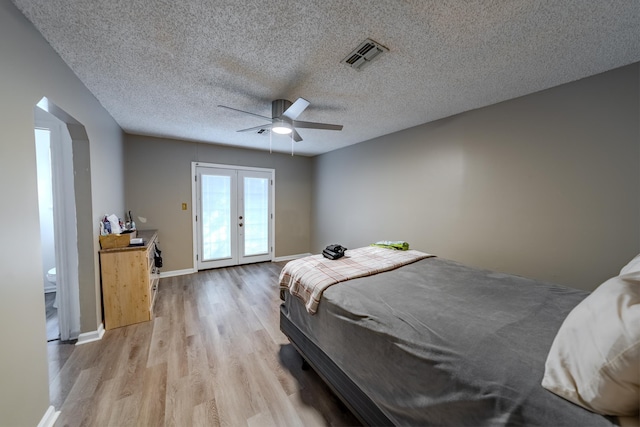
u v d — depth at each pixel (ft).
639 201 5.81
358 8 4.20
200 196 14.12
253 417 4.73
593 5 4.11
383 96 7.69
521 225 7.66
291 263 7.10
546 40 5.03
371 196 12.98
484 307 4.25
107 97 7.62
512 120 7.77
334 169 15.67
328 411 4.90
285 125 7.73
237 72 6.28
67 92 5.80
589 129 6.42
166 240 13.21
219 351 6.78
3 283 3.59
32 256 4.24
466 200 8.98
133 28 4.65
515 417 2.38
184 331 7.79
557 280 7.02
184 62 5.82
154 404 4.98
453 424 2.79
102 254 7.64
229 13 4.31
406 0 4.03
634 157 5.84
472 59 5.73
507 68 6.09
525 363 2.78
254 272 14.15
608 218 6.20
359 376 4.11
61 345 6.91
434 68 6.10
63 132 6.91
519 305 4.31
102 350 6.72
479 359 2.94
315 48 5.33
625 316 2.15
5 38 3.76
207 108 8.64
